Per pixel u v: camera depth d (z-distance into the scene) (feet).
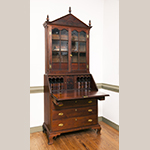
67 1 10.90
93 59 11.98
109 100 11.39
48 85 9.11
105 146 8.45
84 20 11.50
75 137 9.57
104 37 11.94
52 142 8.77
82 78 10.55
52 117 8.80
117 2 10.36
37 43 10.23
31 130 10.28
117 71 10.48
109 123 11.42
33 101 10.29
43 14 10.28
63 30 9.85
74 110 9.27
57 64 9.80
